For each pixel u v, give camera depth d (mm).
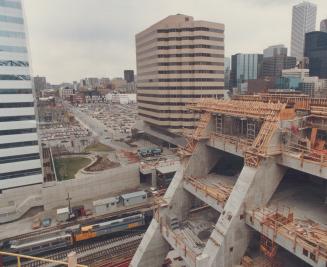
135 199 66188
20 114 65625
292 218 26016
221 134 37094
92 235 53531
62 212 60031
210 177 38938
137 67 129500
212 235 28797
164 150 111375
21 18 63219
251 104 32000
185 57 102125
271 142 27547
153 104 113250
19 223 60844
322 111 28016
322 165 23875
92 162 93062
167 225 37094
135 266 36750
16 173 67312
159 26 102750
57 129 163250
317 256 21062
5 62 62281
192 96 103875
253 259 28953
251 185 27516
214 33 101500
